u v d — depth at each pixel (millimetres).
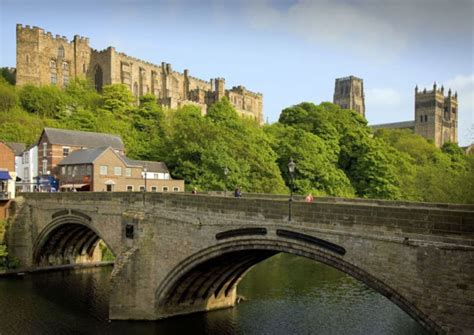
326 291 42375
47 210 49344
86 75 136250
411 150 126562
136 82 144250
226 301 38281
